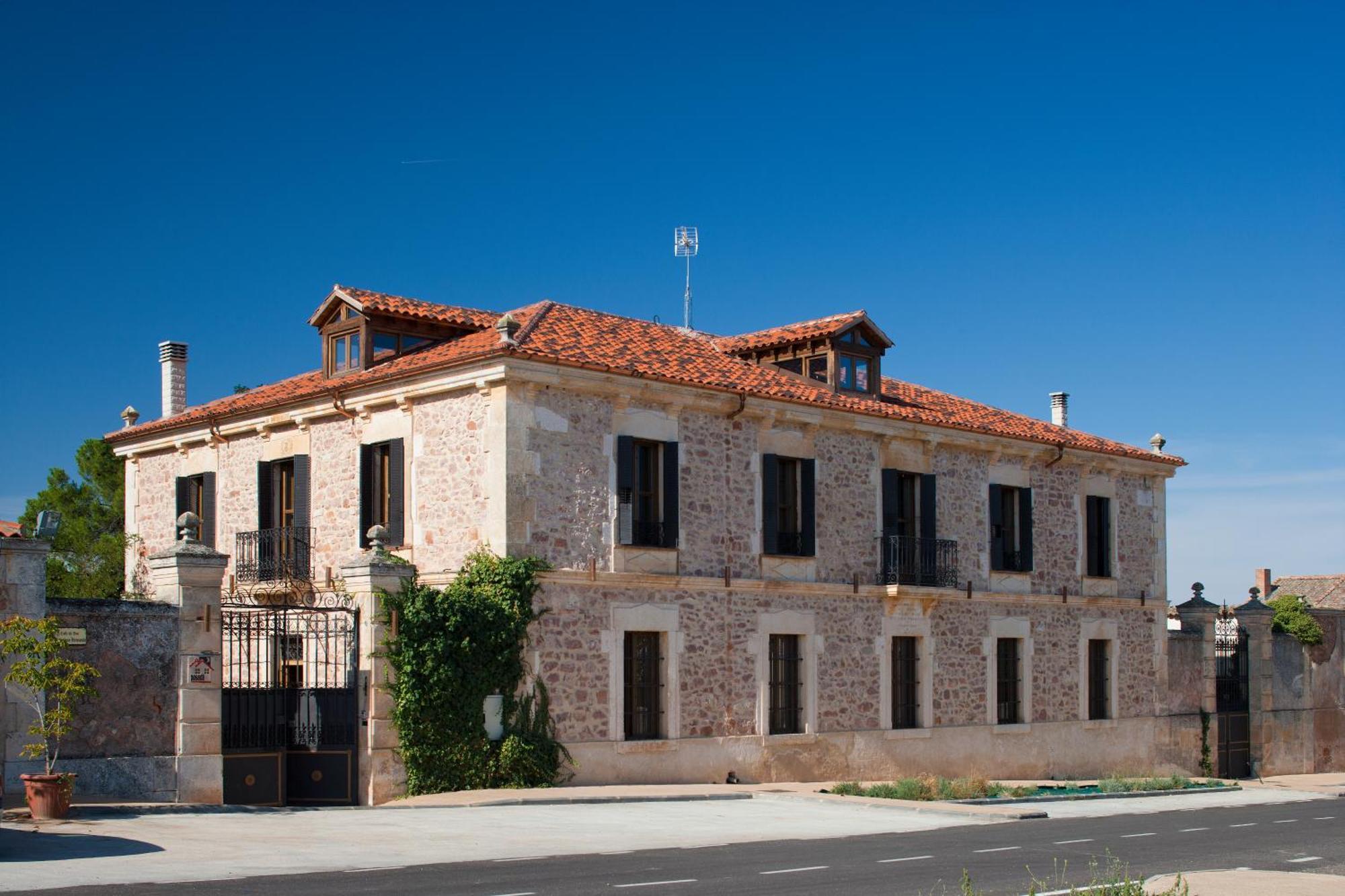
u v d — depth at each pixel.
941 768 28.23
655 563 23.75
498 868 13.54
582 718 22.53
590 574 22.75
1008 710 30.12
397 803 19.89
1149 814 22.30
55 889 11.44
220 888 11.74
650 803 21.16
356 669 20.77
